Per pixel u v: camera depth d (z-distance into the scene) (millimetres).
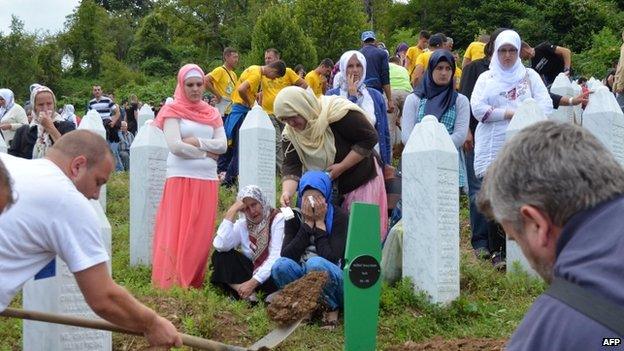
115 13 75062
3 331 5965
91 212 3867
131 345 5805
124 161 16812
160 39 57031
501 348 5617
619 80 12586
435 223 6590
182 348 5695
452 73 8117
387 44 42656
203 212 7445
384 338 6074
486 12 42781
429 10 45594
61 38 60062
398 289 6742
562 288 2219
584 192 2254
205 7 51156
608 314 2113
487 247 8102
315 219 6520
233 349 4316
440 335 6164
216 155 7625
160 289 6859
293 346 5883
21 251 3738
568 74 12359
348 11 35031
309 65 29422
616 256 2168
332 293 6219
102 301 3896
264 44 29172
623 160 9078
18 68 50406
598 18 37562
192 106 7621
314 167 6871
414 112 8258
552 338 2174
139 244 8461
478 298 6977
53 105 8555
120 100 40094
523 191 2322
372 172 6922
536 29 38344
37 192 3730
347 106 6738
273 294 6496
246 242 6895
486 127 7863
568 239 2271
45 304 5297
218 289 6953
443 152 6652
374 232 5613
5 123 12875
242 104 11891
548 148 2318
